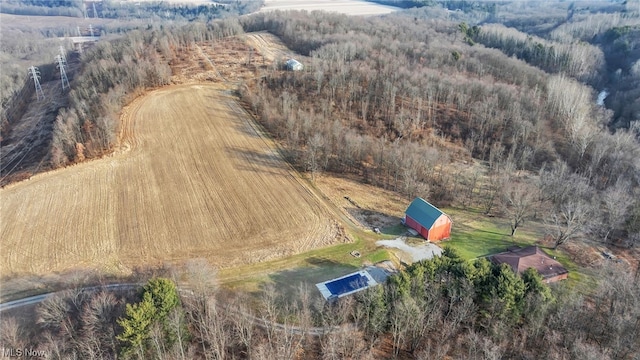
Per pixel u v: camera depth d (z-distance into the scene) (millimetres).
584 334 49719
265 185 86062
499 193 83062
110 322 50000
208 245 69375
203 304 53844
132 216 76000
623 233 74438
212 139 102312
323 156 93625
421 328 50438
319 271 63656
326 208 79438
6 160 103750
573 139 99375
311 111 105938
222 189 84250
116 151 95688
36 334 52188
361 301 53875
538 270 62031
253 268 64375
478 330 52312
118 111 108812
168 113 112688
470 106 112500
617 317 48781
